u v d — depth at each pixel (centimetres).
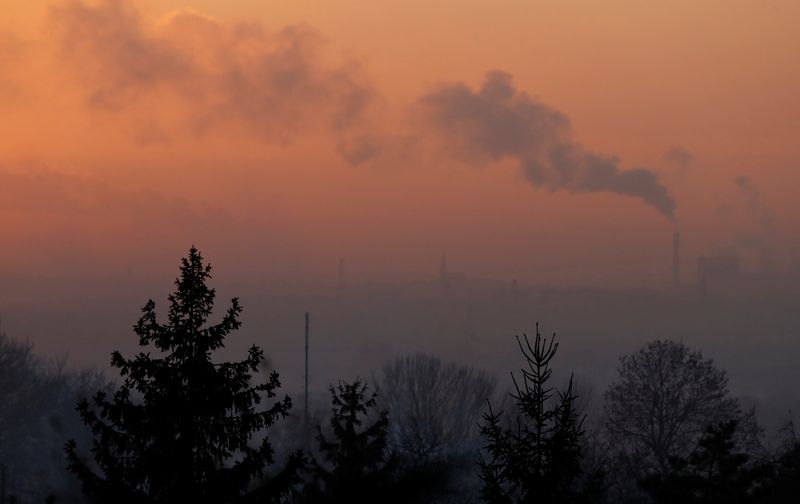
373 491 6950
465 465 8681
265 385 6316
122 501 5903
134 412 6016
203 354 6138
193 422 6109
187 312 6184
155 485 6022
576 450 6331
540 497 6219
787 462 13988
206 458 6141
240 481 6134
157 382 6062
